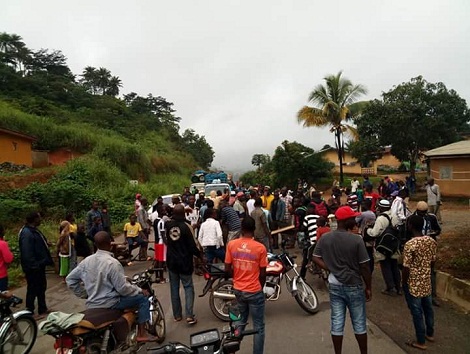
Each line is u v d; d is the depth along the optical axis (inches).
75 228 374.3
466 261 293.6
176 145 2955.2
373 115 1052.5
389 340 203.6
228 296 233.1
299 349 194.4
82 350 149.1
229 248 182.1
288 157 1309.1
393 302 265.7
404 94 1013.8
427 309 198.7
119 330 160.7
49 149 1291.8
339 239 170.2
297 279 254.4
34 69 2925.7
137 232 423.5
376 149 1082.7
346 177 1590.8
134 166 1382.9
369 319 235.0
